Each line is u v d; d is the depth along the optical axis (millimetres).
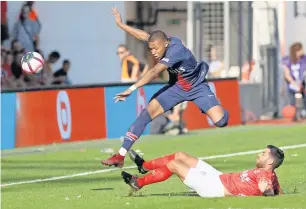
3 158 38969
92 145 43656
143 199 26625
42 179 32906
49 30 53438
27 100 43219
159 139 45688
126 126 47188
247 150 40688
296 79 55406
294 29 60281
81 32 54875
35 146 43375
